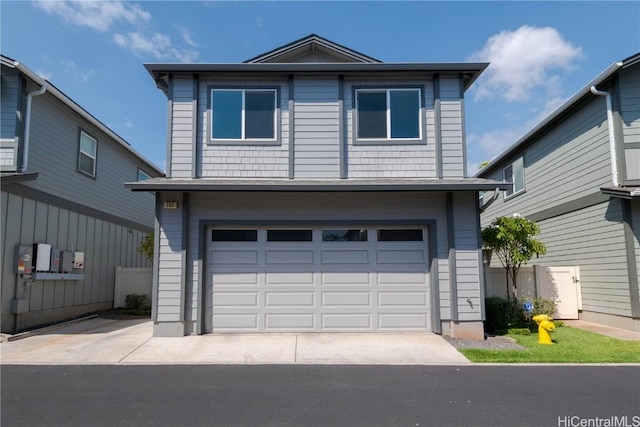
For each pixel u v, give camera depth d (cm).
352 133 973
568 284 1165
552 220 1319
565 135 1248
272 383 566
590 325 1069
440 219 920
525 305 991
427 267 923
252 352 739
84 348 772
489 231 1042
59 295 1136
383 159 967
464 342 824
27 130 1011
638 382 576
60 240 1154
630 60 979
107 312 1348
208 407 475
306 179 948
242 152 961
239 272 912
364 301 912
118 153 1548
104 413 456
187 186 848
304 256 920
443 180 910
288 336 866
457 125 965
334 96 980
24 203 1000
